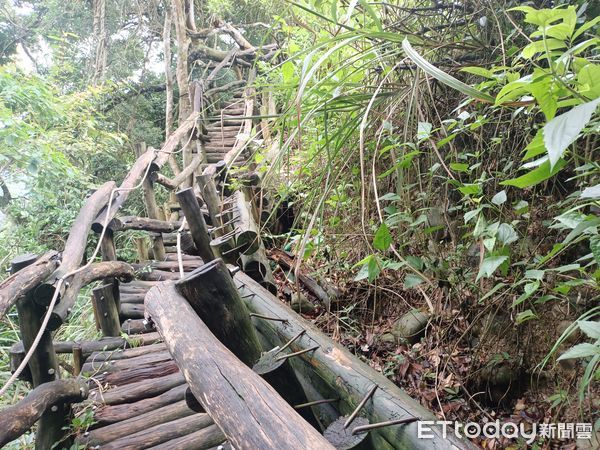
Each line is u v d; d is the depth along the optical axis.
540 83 0.70
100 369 2.09
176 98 8.41
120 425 1.76
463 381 1.94
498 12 1.56
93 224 2.51
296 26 2.25
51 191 3.96
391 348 2.27
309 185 2.22
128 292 2.80
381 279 2.46
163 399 1.90
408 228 1.86
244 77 8.70
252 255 2.44
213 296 1.27
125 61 7.93
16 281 1.55
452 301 2.10
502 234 1.21
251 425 0.75
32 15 7.82
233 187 3.20
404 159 1.44
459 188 1.30
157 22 8.26
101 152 5.62
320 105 1.38
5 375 2.81
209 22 9.02
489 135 1.80
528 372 1.83
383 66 1.53
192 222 2.42
